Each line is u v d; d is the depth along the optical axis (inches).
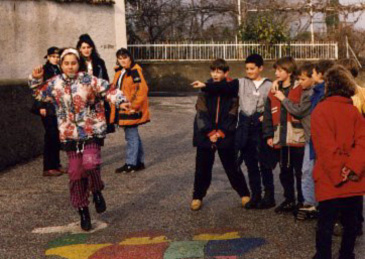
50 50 323.9
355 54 1018.7
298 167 237.8
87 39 316.5
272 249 202.5
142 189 301.0
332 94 181.3
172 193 291.0
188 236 220.2
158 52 928.3
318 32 1027.9
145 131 496.4
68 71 223.1
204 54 940.0
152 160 378.0
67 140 226.4
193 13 1014.4
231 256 195.9
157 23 999.6
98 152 228.4
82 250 207.2
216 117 252.2
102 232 229.9
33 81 225.5
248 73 253.8
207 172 257.6
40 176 337.1
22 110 379.6
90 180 229.0
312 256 194.5
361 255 196.5
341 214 185.5
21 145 378.0
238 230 226.2
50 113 331.0
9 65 542.6
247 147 254.8
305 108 224.1
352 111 179.0
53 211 262.4
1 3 536.4
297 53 972.6
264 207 256.7
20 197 288.4
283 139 238.7
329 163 174.1
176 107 665.0
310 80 225.5
